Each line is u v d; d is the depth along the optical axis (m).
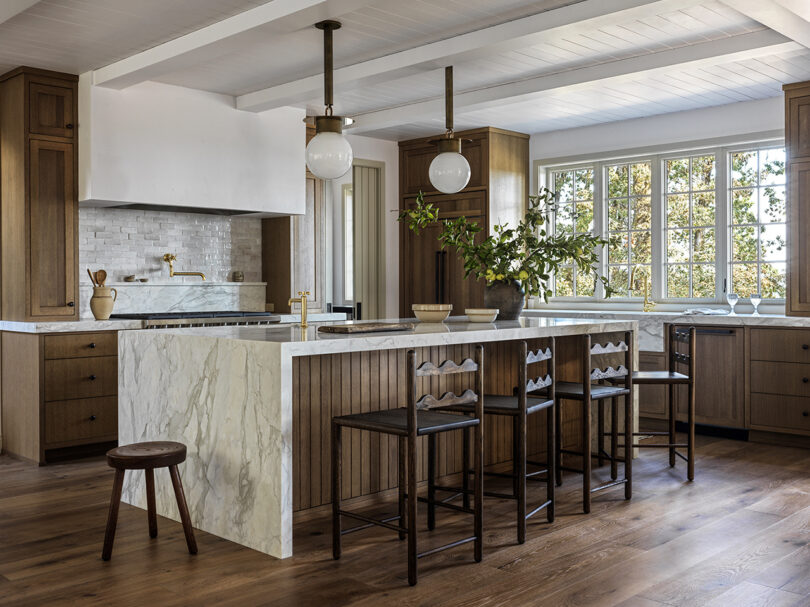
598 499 4.08
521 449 3.38
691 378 4.50
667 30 4.50
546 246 4.77
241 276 6.82
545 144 7.46
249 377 3.29
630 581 2.91
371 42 4.64
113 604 2.70
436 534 3.51
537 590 2.82
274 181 6.24
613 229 7.16
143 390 3.93
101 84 5.21
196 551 3.24
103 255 5.99
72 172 5.35
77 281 5.41
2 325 5.32
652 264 6.88
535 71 5.34
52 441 5.01
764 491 4.23
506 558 3.17
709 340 5.90
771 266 6.22
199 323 5.81
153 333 3.85
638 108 6.43
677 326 6.07
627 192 7.06
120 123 5.38
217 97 5.87
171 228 6.41
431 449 3.57
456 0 3.96
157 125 5.55
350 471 3.87
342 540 3.41
